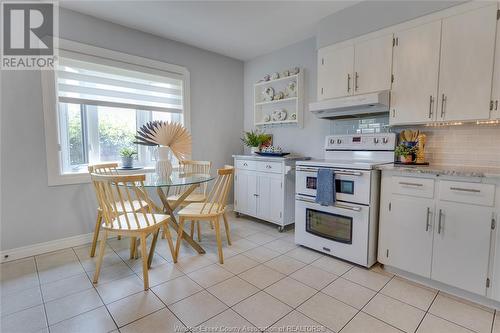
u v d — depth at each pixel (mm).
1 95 2367
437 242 1962
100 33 2852
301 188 2754
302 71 3445
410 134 2547
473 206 1793
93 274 2184
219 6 2594
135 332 1534
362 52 2582
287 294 1924
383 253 2271
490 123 2156
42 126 2557
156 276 2160
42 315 1675
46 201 2613
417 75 2266
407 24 2299
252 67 4188
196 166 3488
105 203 2010
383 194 2250
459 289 1907
